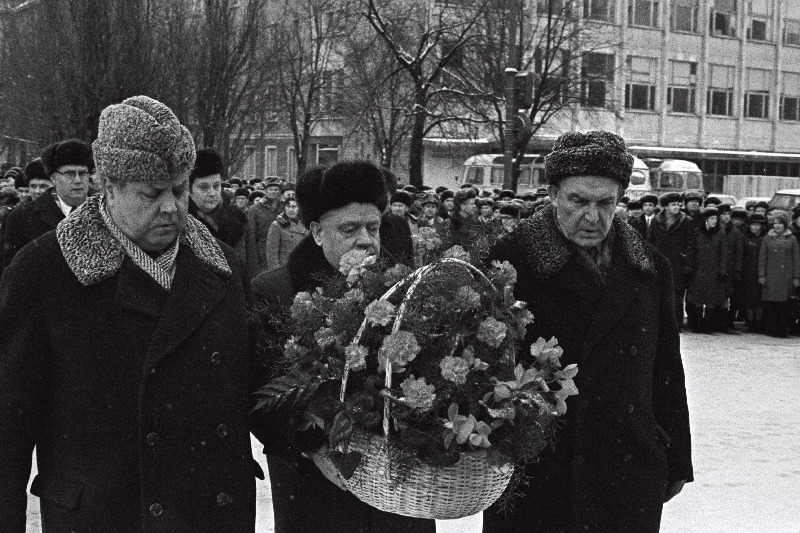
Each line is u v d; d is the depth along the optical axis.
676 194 15.54
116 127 2.81
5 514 2.80
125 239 2.95
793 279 15.65
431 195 12.42
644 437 3.66
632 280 3.67
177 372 2.93
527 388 3.03
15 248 6.57
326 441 3.23
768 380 11.41
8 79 22.25
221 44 20.58
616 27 43.66
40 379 2.89
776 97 48.69
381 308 2.99
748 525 6.03
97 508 2.85
